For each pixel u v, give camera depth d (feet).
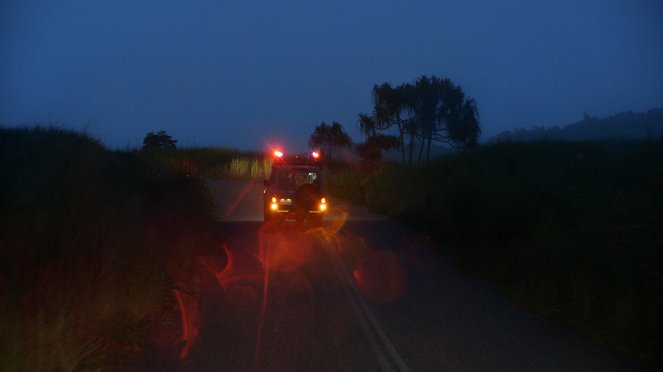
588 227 36.01
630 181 45.60
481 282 41.50
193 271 43.29
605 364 24.49
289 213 68.54
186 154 157.69
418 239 61.87
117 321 27.81
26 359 21.80
